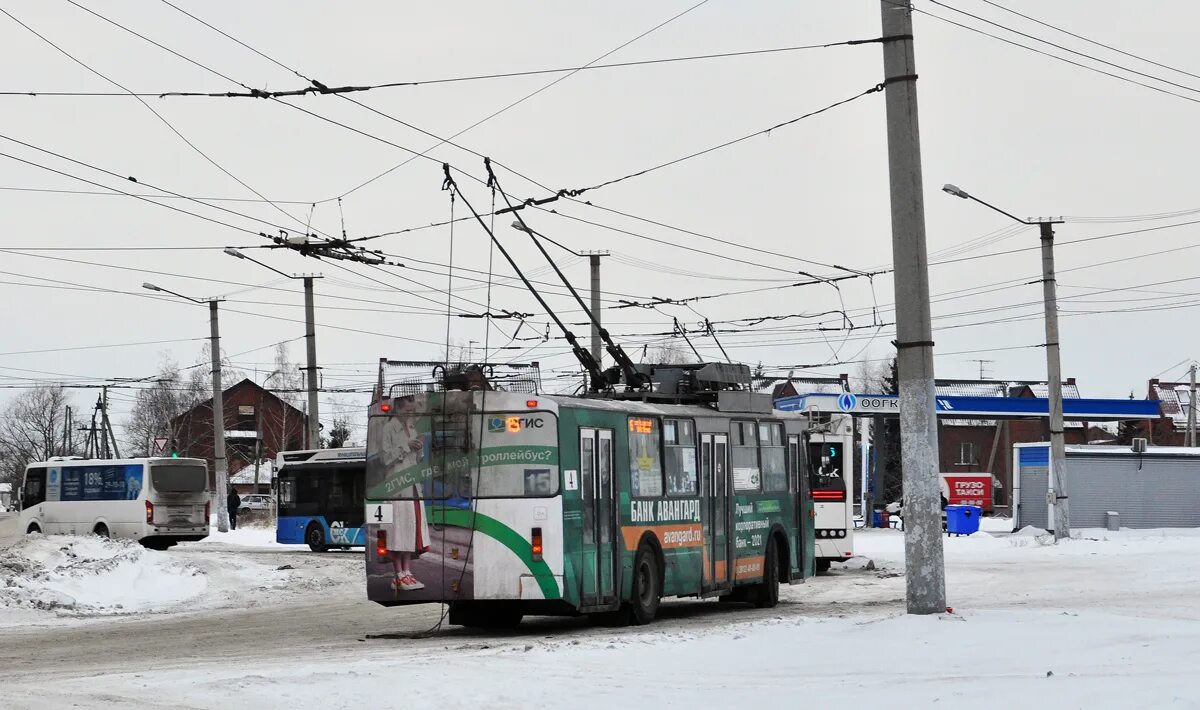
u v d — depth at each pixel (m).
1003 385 155.12
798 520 38.47
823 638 22.95
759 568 35.59
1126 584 42.12
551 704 16.16
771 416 37.38
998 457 157.62
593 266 61.84
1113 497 83.12
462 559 27.08
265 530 91.44
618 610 29.61
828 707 15.75
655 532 30.59
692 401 34.62
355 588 48.91
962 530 79.88
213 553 57.84
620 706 16.03
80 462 72.38
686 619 31.73
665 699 16.58
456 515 27.23
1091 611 27.14
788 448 38.28
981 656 20.62
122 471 70.94
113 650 26.67
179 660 23.47
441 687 17.33
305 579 50.28
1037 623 23.50
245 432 163.12
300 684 17.59
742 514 34.94
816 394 91.50
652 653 21.64
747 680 18.80
